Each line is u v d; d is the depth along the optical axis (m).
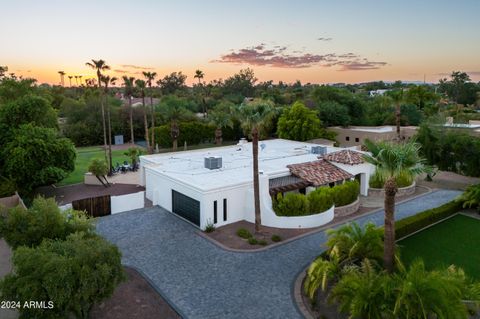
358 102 74.31
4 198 31.80
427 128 39.78
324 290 15.77
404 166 15.53
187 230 25.25
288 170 31.36
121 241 23.38
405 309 12.94
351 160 32.78
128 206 30.09
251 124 23.30
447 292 12.98
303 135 54.62
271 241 23.27
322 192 27.50
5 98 51.94
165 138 67.25
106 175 44.47
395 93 48.50
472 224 26.53
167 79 170.00
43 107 39.88
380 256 17.86
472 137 37.69
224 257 21.05
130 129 79.31
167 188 29.64
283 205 26.25
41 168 34.94
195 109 106.31
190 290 17.47
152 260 20.70
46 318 12.42
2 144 36.56
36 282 12.13
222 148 42.41
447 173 43.19
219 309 15.88
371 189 33.94
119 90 157.88
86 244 13.96
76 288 12.55
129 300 16.52
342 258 18.05
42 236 16.48
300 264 20.14
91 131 75.88
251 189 27.09
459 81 126.75
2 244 23.66
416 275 13.59
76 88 162.75
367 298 13.45
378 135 55.12
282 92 141.88
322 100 75.06
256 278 18.62
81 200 27.86
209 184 26.25
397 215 28.47
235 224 26.47
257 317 15.29
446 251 22.05
